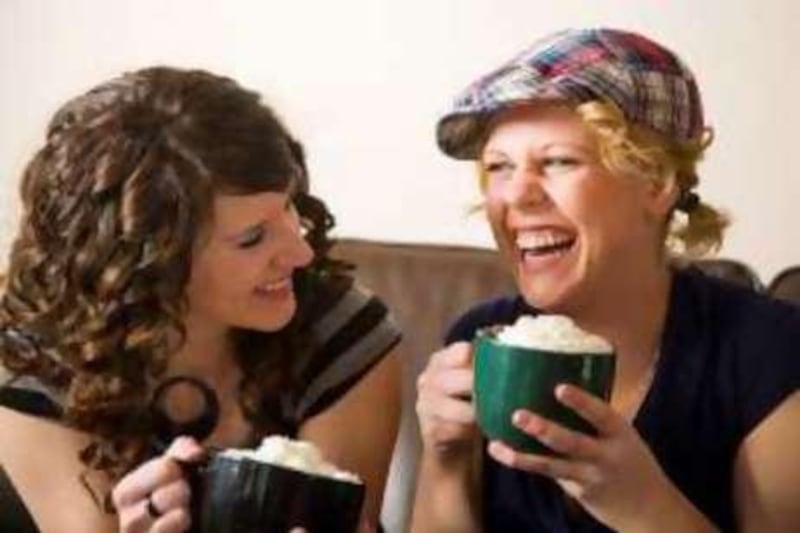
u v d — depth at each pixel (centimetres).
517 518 127
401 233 249
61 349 118
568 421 95
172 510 93
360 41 246
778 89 219
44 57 271
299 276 129
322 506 90
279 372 128
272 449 93
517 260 118
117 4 263
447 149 122
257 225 113
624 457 97
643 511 102
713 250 128
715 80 222
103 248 113
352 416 133
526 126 112
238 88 118
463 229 243
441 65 240
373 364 135
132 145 112
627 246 116
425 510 125
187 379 124
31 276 118
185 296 116
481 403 98
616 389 126
